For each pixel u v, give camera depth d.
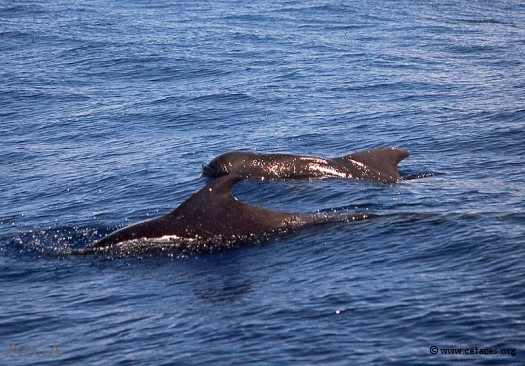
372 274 19.55
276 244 22.14
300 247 21.81
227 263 21.11
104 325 17.95
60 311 18.95
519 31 75.62
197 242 22.39
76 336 17.53
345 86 49.94
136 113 44.59
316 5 89.12
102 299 19.44
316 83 51.12
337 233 22.58
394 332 16.28
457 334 15.95
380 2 93.06
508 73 53.28
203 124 41.56
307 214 23.58
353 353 15.55
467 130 37.12
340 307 17.64
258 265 20.83
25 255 22.91
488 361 14.85
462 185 27.84
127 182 31.12
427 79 51.72
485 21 81.94
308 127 39.56
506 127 37.19
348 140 36.69
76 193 30.20
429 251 20.73
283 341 16.28
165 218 22.80
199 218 22.70
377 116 41.28
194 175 31.70
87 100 48.59
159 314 18.23
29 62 59.84
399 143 35.62
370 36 70.88
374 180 29.47
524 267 18.94
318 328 16.72
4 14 80.44
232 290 19.25
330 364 15.22
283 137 37.75
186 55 61.41
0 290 20.53
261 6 88.50
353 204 26.11
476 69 55.28
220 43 66.62
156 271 20.94
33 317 18.75
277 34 71.25
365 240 21.95
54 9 83.69
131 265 21.48
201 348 16.31
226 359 15.74
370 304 17.66
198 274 20.52
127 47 64.19
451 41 68.62
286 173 30.41
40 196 30.16
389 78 52.22
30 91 51.06
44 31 71.00
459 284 18.38
